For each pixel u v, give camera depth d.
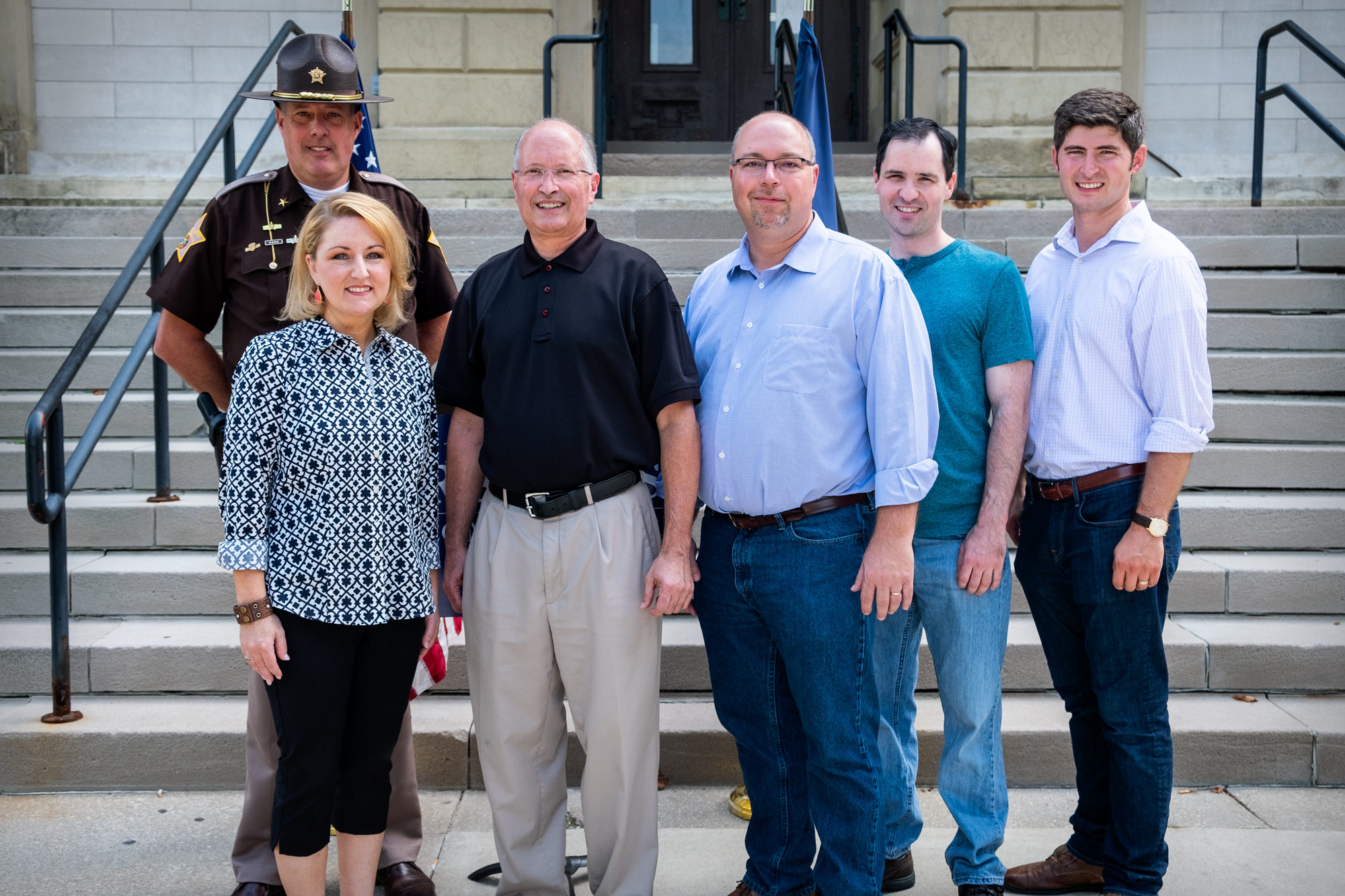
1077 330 2.46
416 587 2.29
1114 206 2.46
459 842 2.88
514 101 6.57
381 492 2.23
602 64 5.77
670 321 2.36
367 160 3.34
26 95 6.76
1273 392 4.43
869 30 8.05
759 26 8.00
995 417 2.44
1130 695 2.43
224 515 2.21
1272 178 6.82
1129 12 6.81
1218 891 2.60
